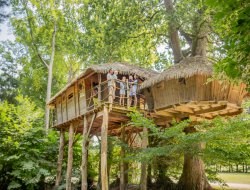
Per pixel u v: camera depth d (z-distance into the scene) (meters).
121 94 12.59
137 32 18.80
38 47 28.73
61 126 17.20
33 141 16.50
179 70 11.53
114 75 12.47
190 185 14.50
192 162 14.73
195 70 10.82
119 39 17.81
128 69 13.38
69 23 27.09
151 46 20.12
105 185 11.32
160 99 12.59
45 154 17.73
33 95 32.41
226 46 3.72
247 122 8.91
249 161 9.09
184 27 16.91
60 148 17.23
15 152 16.02
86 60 27.97
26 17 26.84
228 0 3.36
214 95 10.92
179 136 9.52
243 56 3.67
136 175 17.78
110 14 18.19
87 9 21.97
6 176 16.05
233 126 8.82
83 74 13.50
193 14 14.97
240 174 24.16
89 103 13.56
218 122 9.40
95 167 19.72
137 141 19.19
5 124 16.66
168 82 12.16
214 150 9.05
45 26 27.33
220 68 3.87
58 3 26.67
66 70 31.05
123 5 17.42
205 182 14.91
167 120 13.55
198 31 15.92
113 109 12.34
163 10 16.17
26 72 30.98
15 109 17.55
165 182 15.55
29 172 15.51
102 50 21.17
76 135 18.58
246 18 3.28
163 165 15.29
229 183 17.86
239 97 11.85
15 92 30.52
